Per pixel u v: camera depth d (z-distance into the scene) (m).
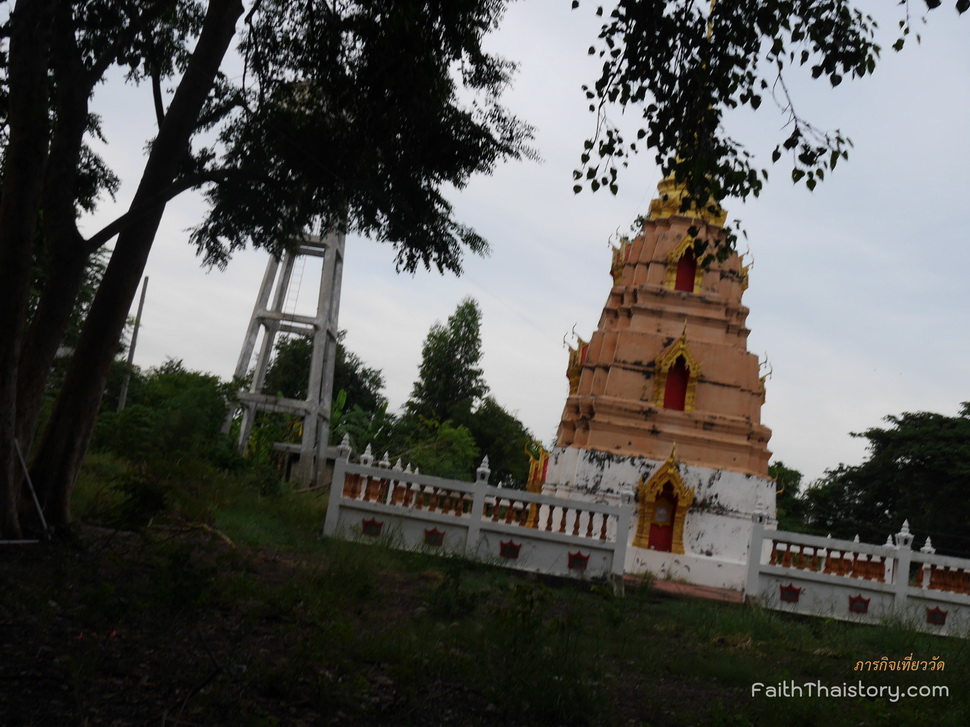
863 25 11.91
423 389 69.25
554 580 20.11
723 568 25.95
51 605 9.52
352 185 15.46
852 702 10.89
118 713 6.86
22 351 13.66
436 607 12.95
